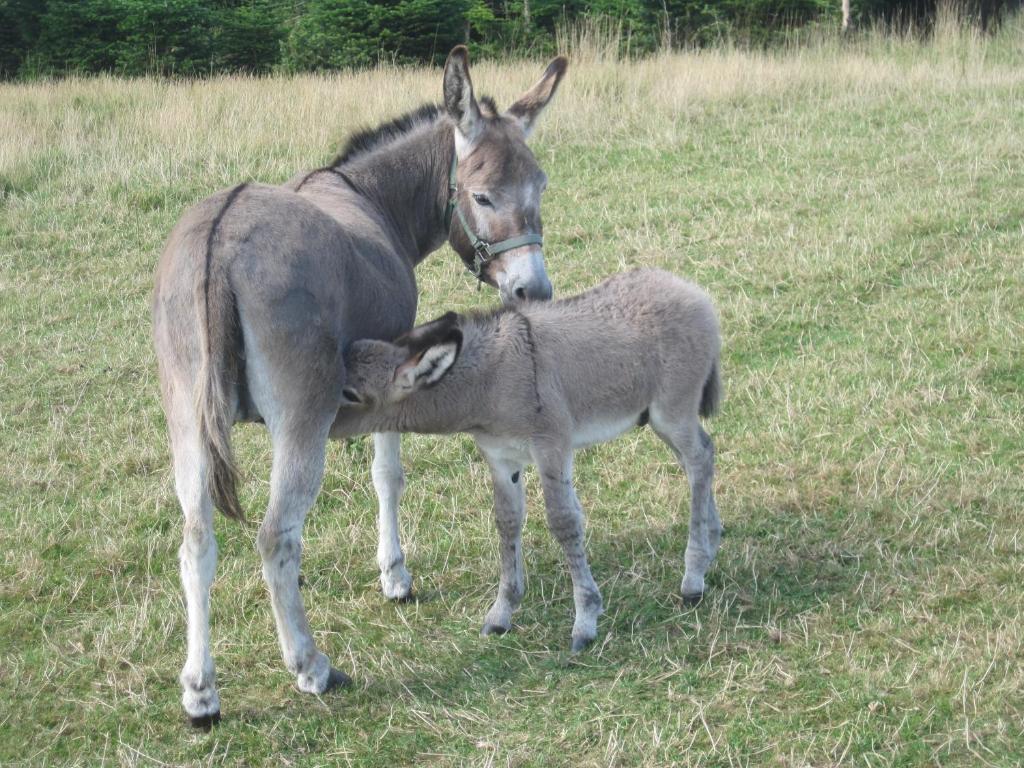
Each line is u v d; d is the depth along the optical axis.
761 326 7.46
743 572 4.91
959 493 5.32
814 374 6.72
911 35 18.08
